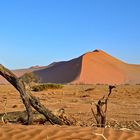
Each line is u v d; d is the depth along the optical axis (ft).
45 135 24.90
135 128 37.63
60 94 118.11
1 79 362.94
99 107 36.19
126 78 456.45
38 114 34.88
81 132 25.90
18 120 34.86
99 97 105.09
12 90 143.64
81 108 69.51
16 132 25.61
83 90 144.25
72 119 37.60
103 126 35.60
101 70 441.27
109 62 474.49
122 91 134.51
